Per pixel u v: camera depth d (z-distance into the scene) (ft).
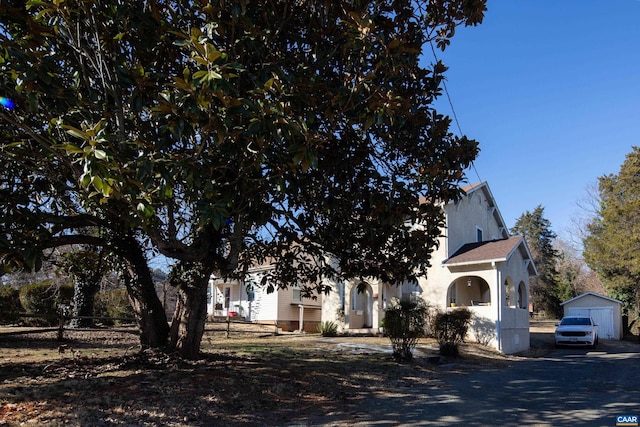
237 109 17.24
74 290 63.82
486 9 27.53
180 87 16.52
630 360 58.59
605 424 24.09
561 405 28.99
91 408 22.82
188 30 21.71
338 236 30.30
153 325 35.83
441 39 28.22
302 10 24.79
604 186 110.83
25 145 23.30
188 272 33.32
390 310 48.60
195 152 20.25
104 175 16.28
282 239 32.99
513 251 69.21
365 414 26.05
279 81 19.44
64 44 20.76
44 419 21.09
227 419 23.91
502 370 47.55
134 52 22.43
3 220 20.29
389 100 20.88
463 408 27.84
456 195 27.81
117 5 19.20
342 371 38.22
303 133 18.24
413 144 27.78
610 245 103.91
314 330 98.68
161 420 22.62
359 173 26.73
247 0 19.29
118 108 19.93
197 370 31.30
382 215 25.40
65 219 26.40
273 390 29.40
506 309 68.59
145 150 18.52
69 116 19.40
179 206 28.89
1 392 24.35
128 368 30.94
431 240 29.63
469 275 69.97
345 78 23.06
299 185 23.00
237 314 103.35
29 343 46.62
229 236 25.86
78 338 52.29
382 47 22.02
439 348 56.70
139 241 35.88
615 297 112.68
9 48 17.21
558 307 157.28
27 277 72.64
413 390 34.01
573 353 70.33
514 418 25.31
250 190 22.08
